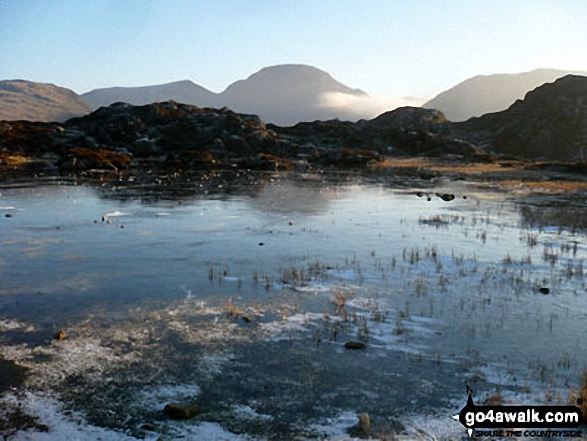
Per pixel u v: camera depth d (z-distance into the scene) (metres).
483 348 11.20
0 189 44.03
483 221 28.38
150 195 40.78
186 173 65.00
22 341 11.54
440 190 46.00
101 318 13.02
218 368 10.23
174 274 17.20
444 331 12.18
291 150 95.88
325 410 8.66
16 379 9.73
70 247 21.36
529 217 29.45
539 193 43.44
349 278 16.73
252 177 59.91
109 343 11.45
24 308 13.76
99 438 7.85
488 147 118.62
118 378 9.80
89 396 9.12
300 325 12.56
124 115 105.69
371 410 8.66
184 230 25.41
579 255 19.88
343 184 52.00
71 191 43.16
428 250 20.88
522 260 18.98
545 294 15.02
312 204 35.81
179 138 97.75
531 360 10.57
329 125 119.69
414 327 12.44
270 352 11.00
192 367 10.28
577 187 47.97
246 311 13.52
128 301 14.36
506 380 9.69
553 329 12.27
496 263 18.69
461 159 92.06
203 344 11.40
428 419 8.35
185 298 14.62
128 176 59.69
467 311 13.56
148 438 7.82
